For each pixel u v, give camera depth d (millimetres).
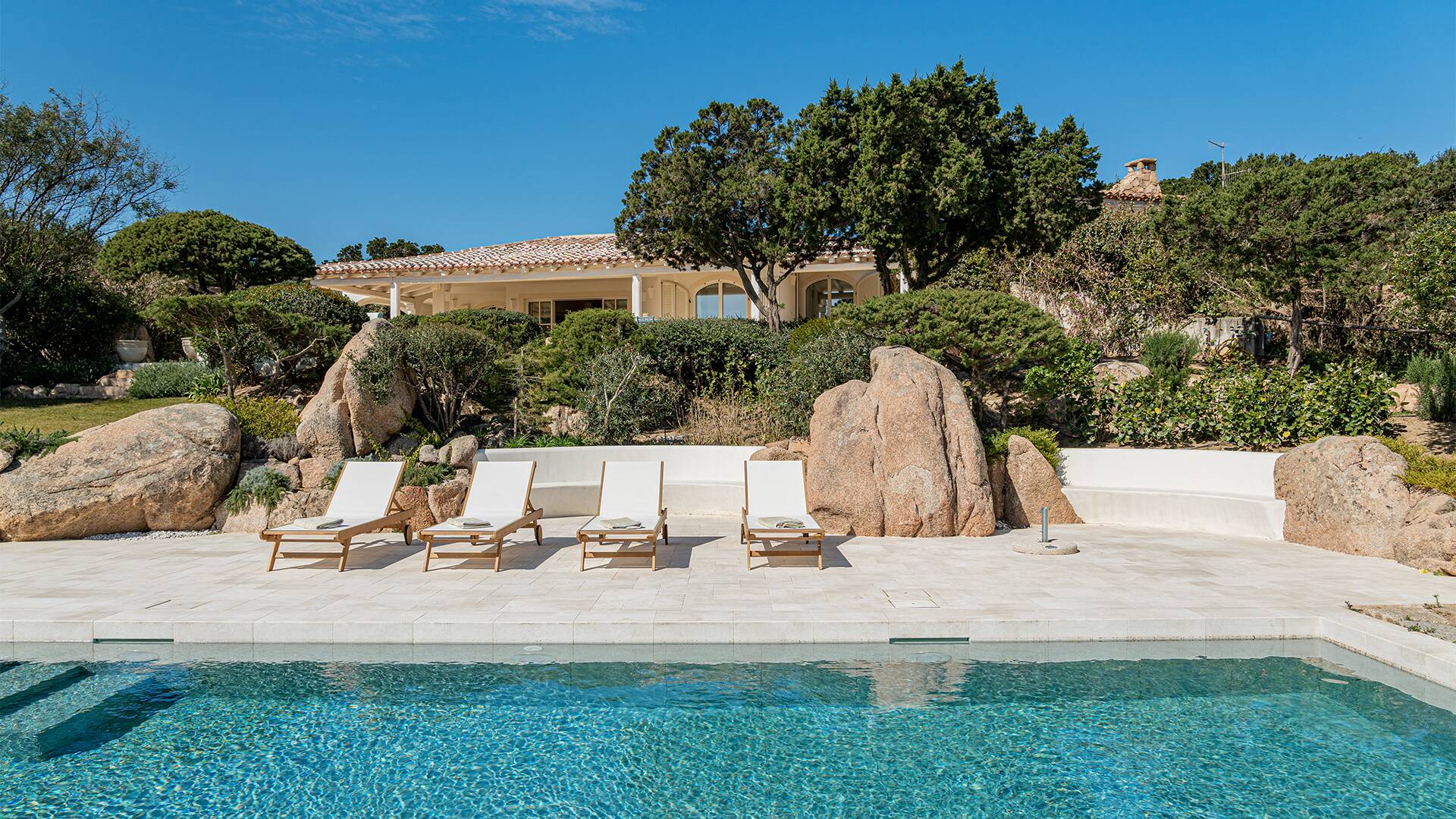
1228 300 17375
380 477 9719
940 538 10344
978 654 5926
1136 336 18047
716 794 4051
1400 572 8070
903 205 16094
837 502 10711
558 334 17125
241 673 5590
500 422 15211
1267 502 10344
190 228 26500
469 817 3832
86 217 20406
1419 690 5277
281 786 4109
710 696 5223
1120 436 13539
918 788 4102
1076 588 7309
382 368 12367
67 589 7281
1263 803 3922
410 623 6125
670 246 20172
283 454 11570
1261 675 5551
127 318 20078
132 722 4840
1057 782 4156
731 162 19250
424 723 4852
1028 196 16016
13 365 17703
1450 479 8602
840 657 5891
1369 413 11766
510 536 10641
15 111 19141
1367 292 15898
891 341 13969
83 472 10289
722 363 17312
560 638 6109
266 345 14906
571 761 4398
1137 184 30469
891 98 15250
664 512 9641
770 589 7301
